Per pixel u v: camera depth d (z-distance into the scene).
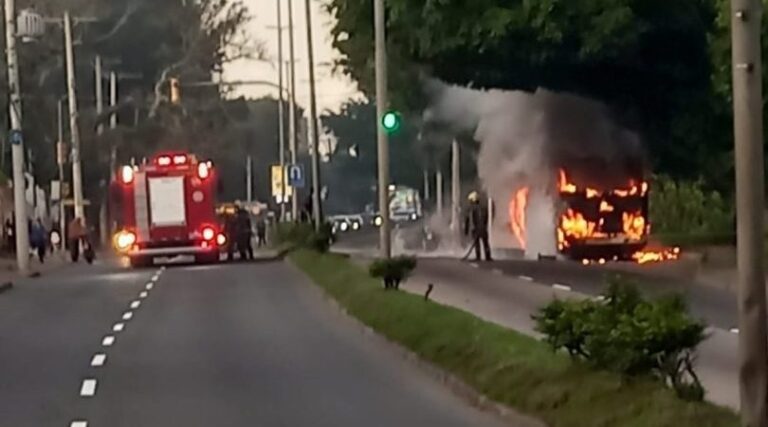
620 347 20.02
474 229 66.94
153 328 40.06
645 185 63.84
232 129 136.38
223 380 28.70
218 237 74.31
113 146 117.56
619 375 20.20
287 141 143.12
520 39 56.34
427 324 31.83
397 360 30.95
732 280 48.19
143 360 32.44
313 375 28.95
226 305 47.16
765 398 16.47
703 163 61.59
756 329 16.52
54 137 115.69
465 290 46.25
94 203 118.50
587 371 21.17
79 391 27.58
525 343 26.59
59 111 110.06
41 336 38.66
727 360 27.52
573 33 55.12
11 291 57.47
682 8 56.78
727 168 61.09
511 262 62.09
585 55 55.88
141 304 48.66
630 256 63.19
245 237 77.62
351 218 138.12
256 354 32.97
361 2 62.88
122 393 27.17
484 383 23.97
